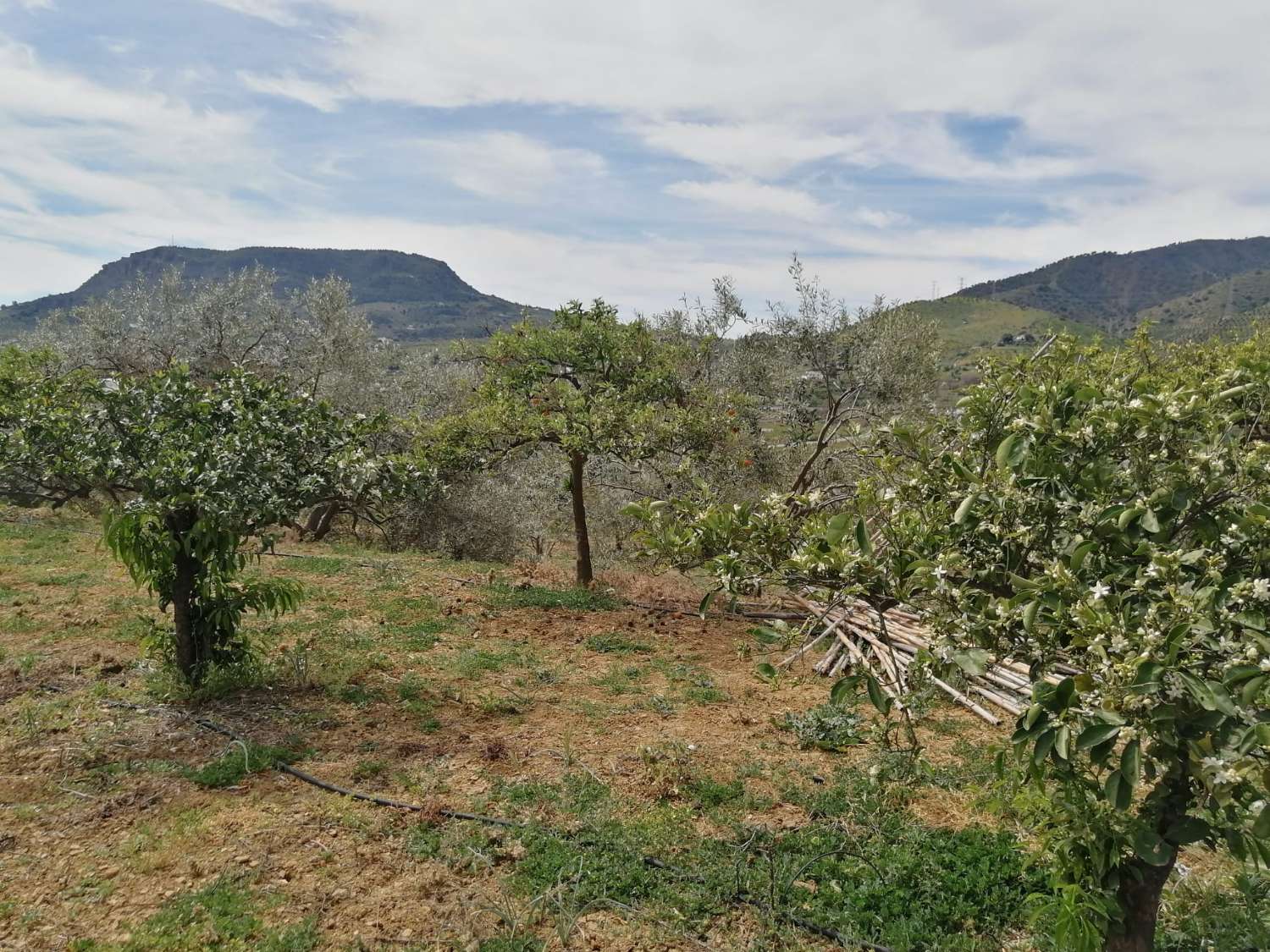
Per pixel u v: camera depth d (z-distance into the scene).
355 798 5.37
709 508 3.48
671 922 4.31
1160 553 2.75
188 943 3.86
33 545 12.42
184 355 18.97
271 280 20.47
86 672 7.18
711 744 6.71
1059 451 3.23
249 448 6.27
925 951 4.12
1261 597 2.51
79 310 19.23
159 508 6.05
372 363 20.47
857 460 5.70
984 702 7.62
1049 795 3.44
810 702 7.88
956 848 4.98
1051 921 4.16
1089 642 2.60
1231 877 4.51
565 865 4.71
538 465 18.83
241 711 6.64
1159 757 2.82
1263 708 2.52
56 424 6.44
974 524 3.24
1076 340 4.10
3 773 5.30
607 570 14.76
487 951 3.98
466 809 5.35
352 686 7.38
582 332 12.27
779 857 4.94
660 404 12.62
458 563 14.54
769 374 15.22
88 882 4.27
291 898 4.29
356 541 18.27
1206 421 3.09
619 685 8.08
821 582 3.30
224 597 7.02
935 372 14.70
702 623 10.98
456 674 8.00
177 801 5.18
